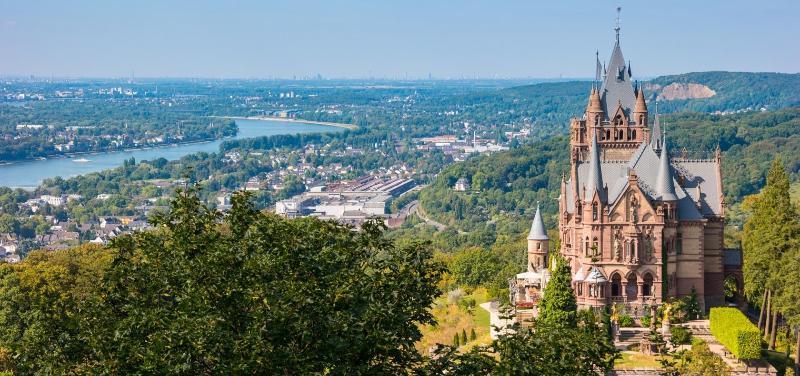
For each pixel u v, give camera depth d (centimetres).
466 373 9375
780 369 19212
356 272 9712
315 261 9631
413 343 9600
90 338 9494
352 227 10581
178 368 8669
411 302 9694
